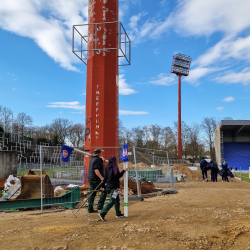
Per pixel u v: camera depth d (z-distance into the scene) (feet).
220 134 141.28
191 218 19.17
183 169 82.38
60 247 13.53
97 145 39.42
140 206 26.05
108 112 40.24
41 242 14.43
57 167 37.45
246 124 128.06
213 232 15.44
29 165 98.07
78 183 36.76
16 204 25.94
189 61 225.76
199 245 13.46
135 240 14.38
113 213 22.61
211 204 25.45
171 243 13.83
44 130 274.77
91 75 41.01
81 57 41.78
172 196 33.01
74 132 272.31
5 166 55.62
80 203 28.07
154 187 39.06
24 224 18.83
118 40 38.45
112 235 15.29
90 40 41.75
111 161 20.16
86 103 41.42
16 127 194.59
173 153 240.53
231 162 146.20
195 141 228.63
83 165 39.22
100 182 22.56
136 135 251.19
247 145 146.61
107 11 41.32
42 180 27.53
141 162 53.47
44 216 22.21
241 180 74.02
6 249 13.50
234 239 14.21
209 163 63.05
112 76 41.04
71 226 17.61
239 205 24.68
